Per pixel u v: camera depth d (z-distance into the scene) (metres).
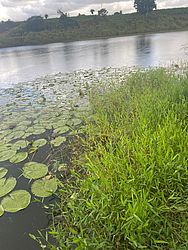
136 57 13.36
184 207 2.27
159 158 2.54
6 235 2.58
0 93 8.34
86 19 46.59
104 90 6.36
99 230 2.27
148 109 3.90
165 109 3.94
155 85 5.88
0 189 3.22
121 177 2.48
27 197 3.04
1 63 16.88
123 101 5.19
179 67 8.54
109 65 11.73
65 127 4.92
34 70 12.76
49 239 2.49
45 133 4.80
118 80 7.23
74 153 3.98
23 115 5.82
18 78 10.95
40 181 3.32
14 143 4.46
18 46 36.44
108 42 26.12
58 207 2.88
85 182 2.72
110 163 2.68
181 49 14.35
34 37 40.06
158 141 2.85
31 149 4.20
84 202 2.60
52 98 6.97
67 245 2.21
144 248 2.02
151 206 2.12
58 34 40.38
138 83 6.18
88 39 35.44
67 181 3.14
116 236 2.16
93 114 5.25
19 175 3.53
